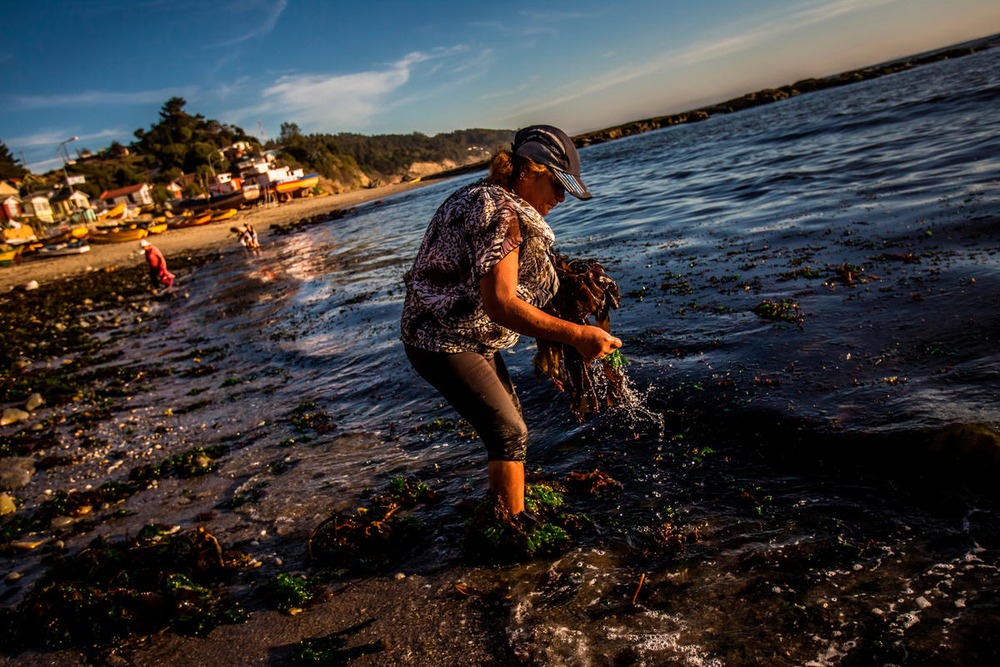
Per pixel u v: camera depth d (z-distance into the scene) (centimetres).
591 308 308
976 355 412
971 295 513
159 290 2036
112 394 840
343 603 306
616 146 6356
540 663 238
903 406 368
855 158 1491
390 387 639
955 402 359
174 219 6912
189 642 296
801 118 3519
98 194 11325
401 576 318
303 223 4519
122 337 1316
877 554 264
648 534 311
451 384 298
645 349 560
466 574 307
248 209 7644
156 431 647
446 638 265
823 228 871
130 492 502
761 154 2209
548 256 288
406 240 2066
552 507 347
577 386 327
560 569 296
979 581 237
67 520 467
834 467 332
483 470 421
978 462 301
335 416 594
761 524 300
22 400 902
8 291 2852
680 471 364
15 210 8000
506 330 296
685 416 423
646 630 246
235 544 386
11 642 315
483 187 273
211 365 905
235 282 1848
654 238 1108
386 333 858
